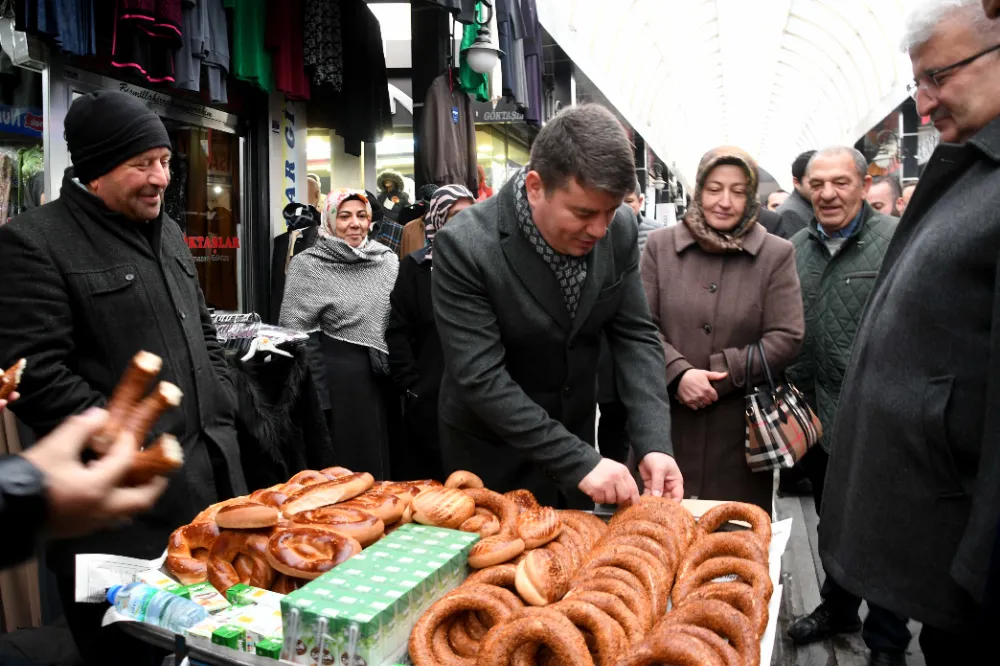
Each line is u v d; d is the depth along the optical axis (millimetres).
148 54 3617
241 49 4535
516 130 10000
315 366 4410
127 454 910
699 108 24016
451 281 2186
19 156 3869
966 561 1575
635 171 1877
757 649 1347
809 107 23344
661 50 14008
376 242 4773
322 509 1833
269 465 3361
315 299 4484
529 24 6980
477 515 1913
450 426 2436
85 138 2328
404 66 7781
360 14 5555
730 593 1543
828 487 2197
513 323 2209
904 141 10742
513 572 1646
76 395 2234
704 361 3186
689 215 3238
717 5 14383
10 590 3215
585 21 9336
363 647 1344
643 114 15477
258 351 3416
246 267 5664
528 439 2068
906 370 1836
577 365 2328
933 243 1789
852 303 3615
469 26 5629
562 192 1871
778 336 3080
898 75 11305
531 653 1387
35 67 3738
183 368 2531
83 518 876
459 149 5945
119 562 1789
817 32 15406
